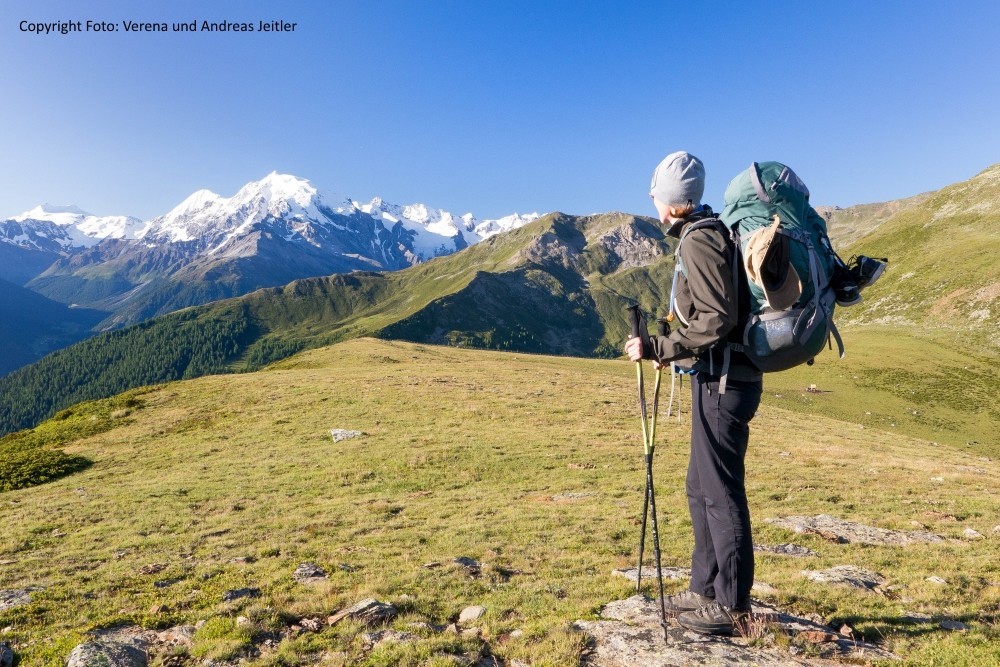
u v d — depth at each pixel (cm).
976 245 17188
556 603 657
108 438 3869
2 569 1260
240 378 5800
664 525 1391
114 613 791
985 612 561
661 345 391
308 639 573
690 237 372
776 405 7519
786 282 348
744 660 411
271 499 2200
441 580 859
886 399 8450
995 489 2002
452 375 5888
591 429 3459
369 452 2998
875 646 463
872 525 1334
